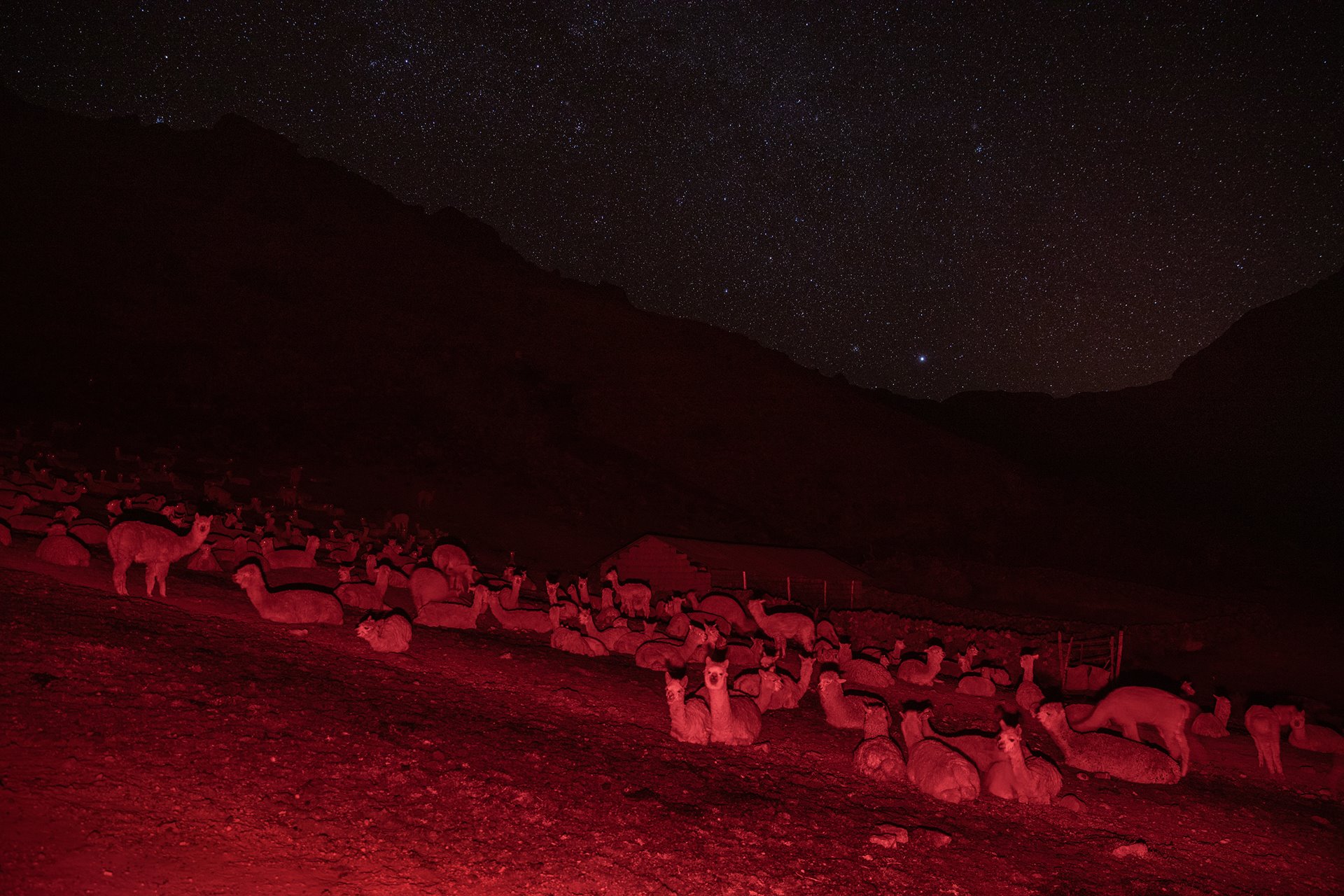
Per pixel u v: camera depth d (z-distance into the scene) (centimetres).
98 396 6091
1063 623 4325
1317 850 1274
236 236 9606
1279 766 1747
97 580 1564
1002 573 6456
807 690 1773
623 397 9044
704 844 916
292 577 2138
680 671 1748
